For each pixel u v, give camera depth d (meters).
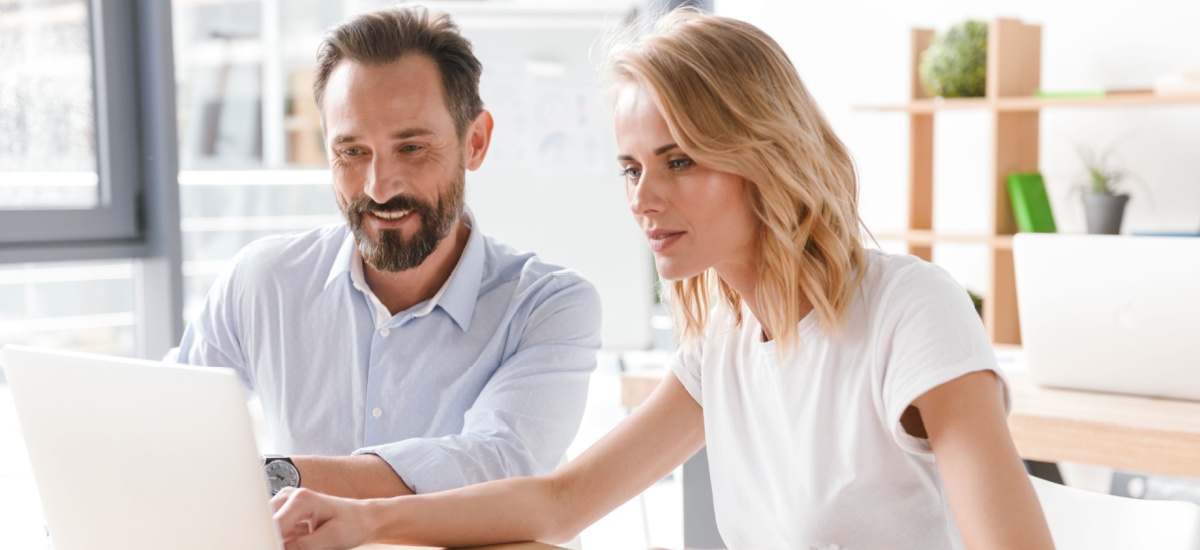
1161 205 3.54
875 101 4.28
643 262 3.95
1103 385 2.10
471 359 1.70
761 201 1.25
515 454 1.55
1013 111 3.55
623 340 3.96
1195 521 1.30
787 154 1.23
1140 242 1.98
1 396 3.68
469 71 1.66
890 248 4.24
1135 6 3.59
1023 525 1.08
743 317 1.42
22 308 4.04
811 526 1.31
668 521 3.86
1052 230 3.53
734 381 1.42
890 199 4.27
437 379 1.70
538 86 3.89
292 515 1.17
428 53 1.61
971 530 1.10
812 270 1.27
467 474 1.48
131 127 3.77
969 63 3.56
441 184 1.62
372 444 1.70
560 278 1.73
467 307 1.71
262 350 1.77
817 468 1.30
